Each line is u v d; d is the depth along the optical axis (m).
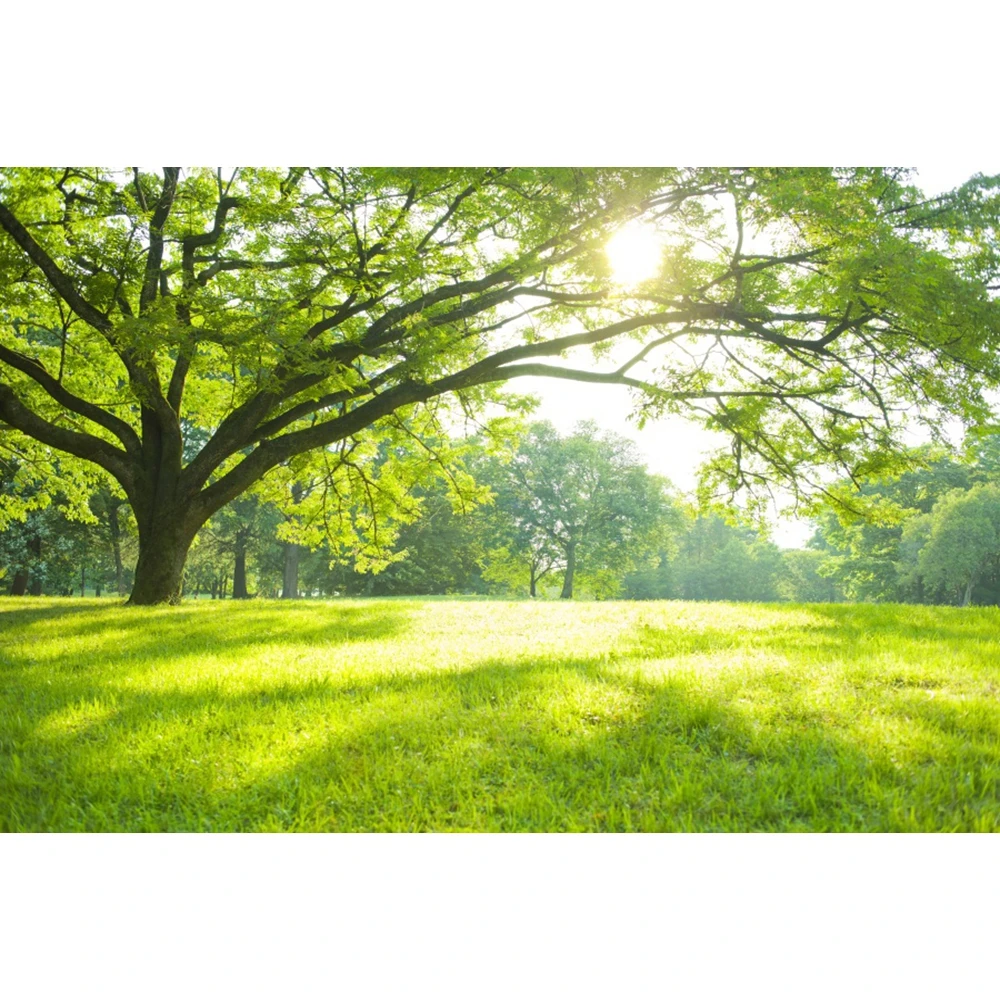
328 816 3.44
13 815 3.46
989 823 3.13
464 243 12.88
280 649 7.96
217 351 14.32
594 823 3.35
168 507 14.12
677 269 11.69
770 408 13.77
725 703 4.73
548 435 47.94
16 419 13.05
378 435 18.09
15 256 12.32
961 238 11.09
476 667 6.41
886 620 9.14
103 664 7.14
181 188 14.09
